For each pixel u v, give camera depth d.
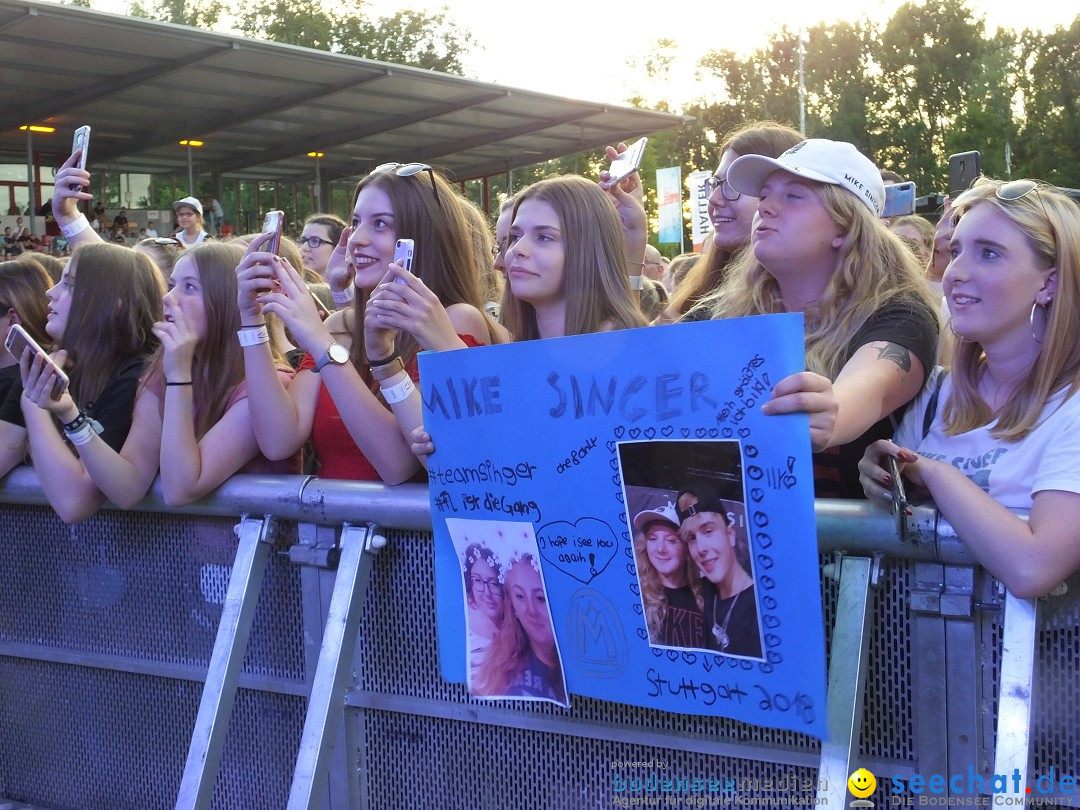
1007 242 1.55
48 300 3.22
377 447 2.00
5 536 2.55
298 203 26.83
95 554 2.40
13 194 21.42
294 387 2.34
